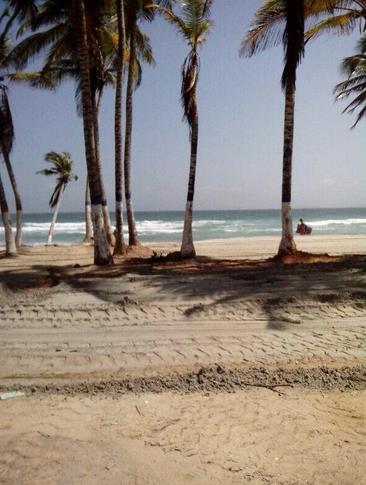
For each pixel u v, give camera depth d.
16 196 20.36
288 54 10.93
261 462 2.80
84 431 3.18
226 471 2.70
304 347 4.91
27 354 4.72
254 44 12.25
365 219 64.06
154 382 4.00
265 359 4.55
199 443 3.02
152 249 17.62
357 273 8.86
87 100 10.80
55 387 3.90
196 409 3.51
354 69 15.22
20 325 5.74
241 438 3.08
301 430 3.19
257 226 47.62
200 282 8.25
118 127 14.77
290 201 11.78
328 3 11.88
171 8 13.51
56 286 8.11
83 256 15.84
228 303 6.63
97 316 6.11
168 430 3.19
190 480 2.61
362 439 3.08
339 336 5.29
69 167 28.72
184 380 4.04
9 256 15.73
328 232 35.00
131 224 17.05
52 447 2.96
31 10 12.34
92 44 13.68
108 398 3.70
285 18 11.09
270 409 3.51
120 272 9.79
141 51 17.48
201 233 37.69
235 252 15.67
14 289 7.84
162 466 2.75
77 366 4.39
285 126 11.41
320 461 2.81
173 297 7.04
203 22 11.41
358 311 6.29
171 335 5.33
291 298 6.80
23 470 2.70
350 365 4.40
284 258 11.45
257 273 9.23
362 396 3.75
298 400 3.67
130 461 2.80
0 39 15.95
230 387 3.91
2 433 3.14
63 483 2.58
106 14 13.91
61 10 12.95
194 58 11.78
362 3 12.29
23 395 3.76
